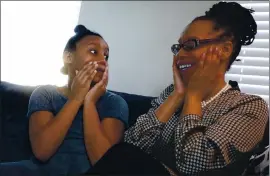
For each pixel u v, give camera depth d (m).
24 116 1.65
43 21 2.38
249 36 1.25
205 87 1.15
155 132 1.25
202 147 1.05
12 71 2.41
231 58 1.22
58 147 1.36
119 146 1.12
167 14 2.09
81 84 1.37
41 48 2.38
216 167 1.06
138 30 2.14
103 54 1.45
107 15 2.23
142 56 2.12
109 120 1.42
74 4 2.32
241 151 1.06
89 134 1.34
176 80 1.25
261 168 1.22
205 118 1.16
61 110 1.35
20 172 1.30
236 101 1.14
